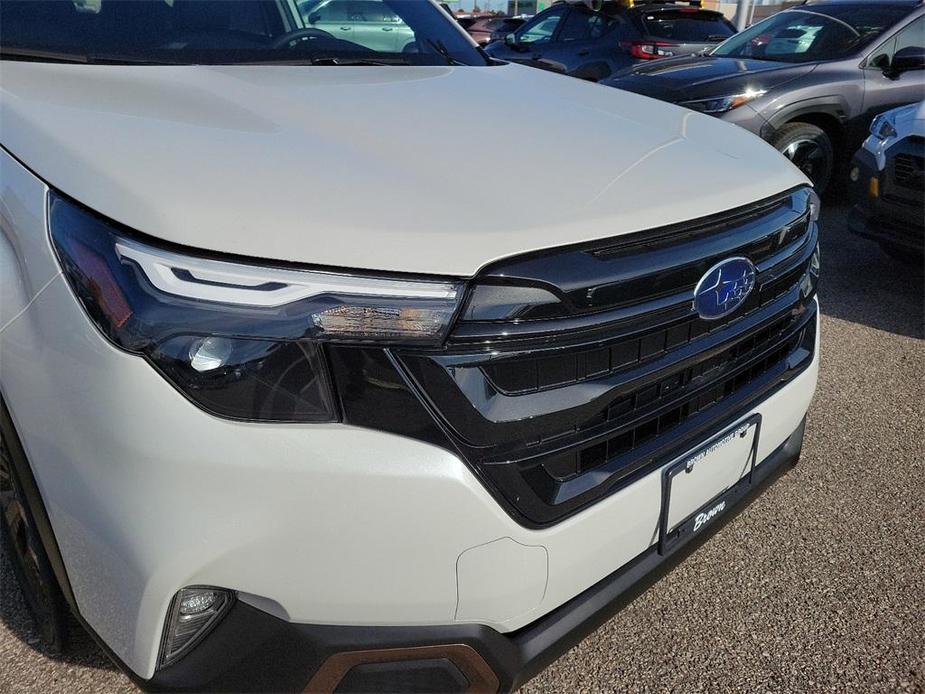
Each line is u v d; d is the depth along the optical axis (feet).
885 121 12.73
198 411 3.52
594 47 25.20
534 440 4.00
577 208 4.25
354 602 3.83
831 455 8.64
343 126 5.15
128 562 3.69
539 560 4.14
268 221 3.69
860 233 13.00
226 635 3.92
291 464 3.56
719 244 4.57
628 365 4.27
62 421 3.83
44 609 5.35
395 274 3.65
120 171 4.01
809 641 6.12
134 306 3.54
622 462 4.45
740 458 5.40
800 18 19.20
